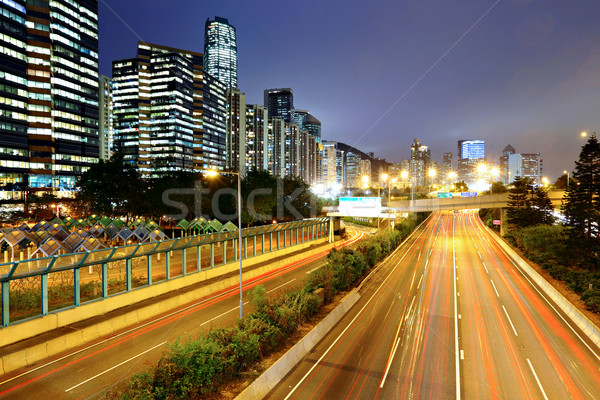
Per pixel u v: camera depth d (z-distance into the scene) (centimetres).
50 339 2003
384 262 4888
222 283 3497
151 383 1318
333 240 6938
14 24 10538
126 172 7300
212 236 3653
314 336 2216
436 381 1706
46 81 11250
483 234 8112
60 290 2867
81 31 12769
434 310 2838
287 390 1623
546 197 6431
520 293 3356
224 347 1662
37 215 8062
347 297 3016
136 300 2756
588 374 1791
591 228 4428
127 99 16312
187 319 2595
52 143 11494
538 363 1905
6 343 1923
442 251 5909
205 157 18138
